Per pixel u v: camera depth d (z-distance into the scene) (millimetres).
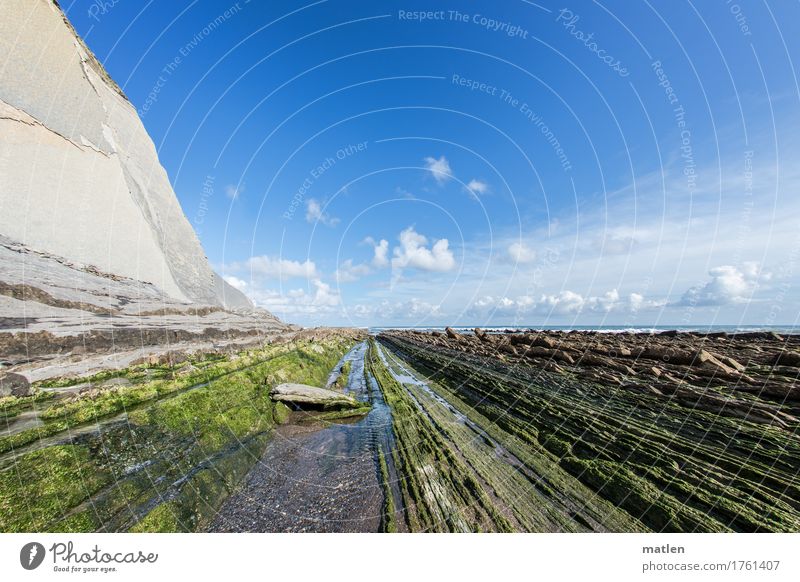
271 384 16016
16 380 12203
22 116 30359
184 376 14328
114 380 14062
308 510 7914
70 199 32188
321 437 12383
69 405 10891
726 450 8703
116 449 8945
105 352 17891
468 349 32812
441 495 8102
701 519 6668
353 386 21250
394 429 12844
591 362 19922
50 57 34938
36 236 27781
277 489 8914
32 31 33344
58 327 17891
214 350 22438
